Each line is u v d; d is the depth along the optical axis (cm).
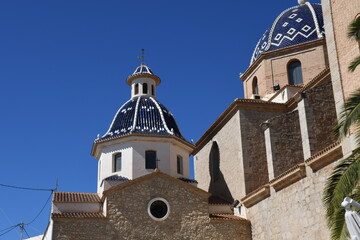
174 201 2697
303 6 3931
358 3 2012
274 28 3853
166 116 3372
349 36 1484
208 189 3538
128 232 2559
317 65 3491
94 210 2722
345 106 1416
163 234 2605
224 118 3275
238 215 2845
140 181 2681
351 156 1406
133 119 3281
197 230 2658
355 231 1090
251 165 2955
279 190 2438
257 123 3083
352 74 1988
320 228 2070
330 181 1430
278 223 2419
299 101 2597
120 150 3148
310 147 2456
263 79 3666
